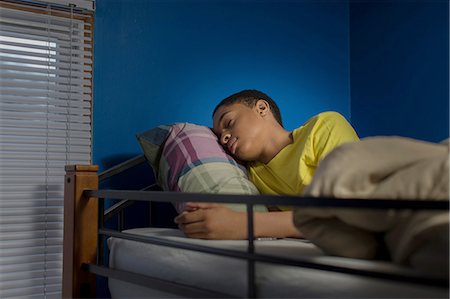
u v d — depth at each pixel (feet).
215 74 7.93
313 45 8.80
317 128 5.90
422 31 8.03
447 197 3.02
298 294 3.45
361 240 3.47
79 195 5.51
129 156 7.29
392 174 3.31
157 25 7.55
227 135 6.26
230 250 3.77
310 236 3.67
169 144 6.30
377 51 8.71
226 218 4.86
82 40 7.07
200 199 3.87
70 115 6.98
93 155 7.09
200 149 6.08
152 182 7.45
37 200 6.74
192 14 7.82
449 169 3.05
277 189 6.15
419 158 3.26
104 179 7.07
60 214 6.88
